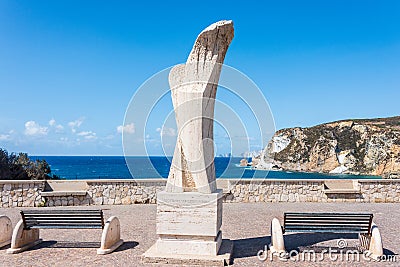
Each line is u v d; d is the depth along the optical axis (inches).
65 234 339.6
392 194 579.8
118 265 238.8
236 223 400.5
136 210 495.8
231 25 263.6
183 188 260.5
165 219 253.0
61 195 536.1
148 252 252.8
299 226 275.9
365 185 581.0
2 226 292.2
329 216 271.6
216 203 249.9
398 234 347.3
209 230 248.8
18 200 523.5
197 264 239.3
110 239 278.5
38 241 300.0
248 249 282.8
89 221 280.1
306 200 577.0
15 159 929.5
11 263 244.4
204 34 260.8
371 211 489.4
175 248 250.4
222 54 270.1
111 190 553.6
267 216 446.9
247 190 575.8
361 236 285.3
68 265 239.3
